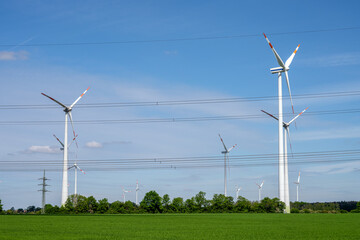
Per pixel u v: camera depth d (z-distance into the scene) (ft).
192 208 415.85
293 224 201.87
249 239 129.90
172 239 129.59
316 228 173.99
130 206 414.21
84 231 155.94
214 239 130.52
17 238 129.90
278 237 136.87
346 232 154.81
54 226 180.75
